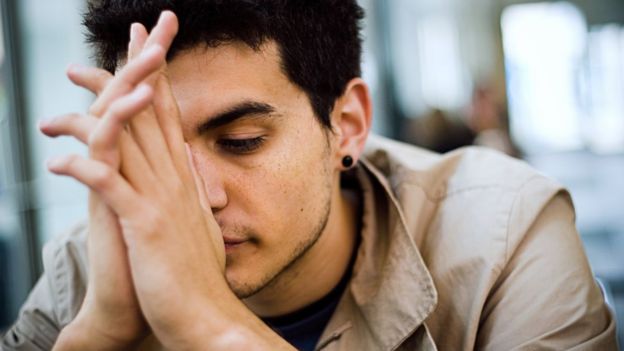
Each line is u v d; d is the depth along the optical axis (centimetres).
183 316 71
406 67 525
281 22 88
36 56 269
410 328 97
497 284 100
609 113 687
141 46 77
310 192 92
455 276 102
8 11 264
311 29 93
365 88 107
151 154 72
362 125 107
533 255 100
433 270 105
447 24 574
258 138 87
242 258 88
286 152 88
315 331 107
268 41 87
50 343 121
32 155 270
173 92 84
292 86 90
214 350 71
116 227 73
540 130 674
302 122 91
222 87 84
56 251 125
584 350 91
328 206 97
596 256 428
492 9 616
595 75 684
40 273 273
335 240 105
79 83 74
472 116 443
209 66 84
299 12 91
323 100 96
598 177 643
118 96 70
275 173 88
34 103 270
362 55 112
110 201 70
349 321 105
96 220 74
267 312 106
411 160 125
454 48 581
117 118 67
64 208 279
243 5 83
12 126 266
